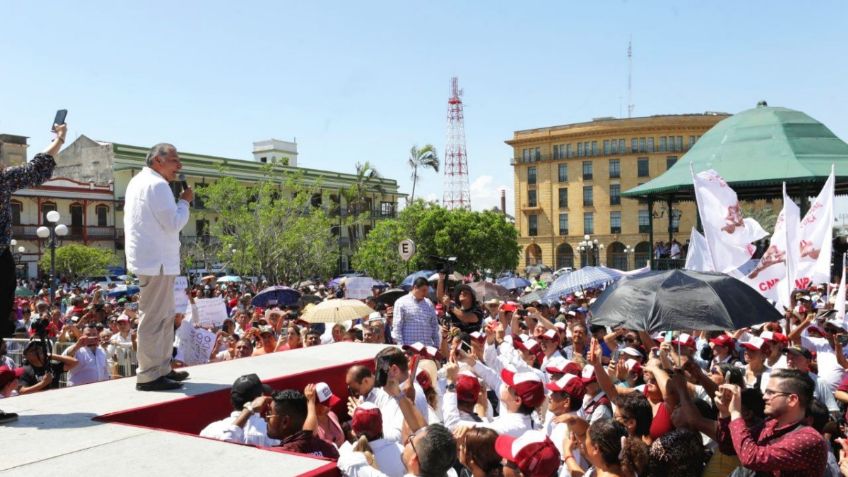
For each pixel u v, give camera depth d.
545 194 78.00
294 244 36.97
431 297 13.05
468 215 52.06
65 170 53.00
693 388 5.90
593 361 5.69
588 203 75.25
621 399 4.84
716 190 10.49
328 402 4.84
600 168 74.44
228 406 4.79
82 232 48.22
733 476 4.17
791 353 6.65
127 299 19.81
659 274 5.62
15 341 9.52
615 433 4.05
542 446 3.51
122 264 50.22
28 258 45.03
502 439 3.76
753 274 10.64
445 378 6.53
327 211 48.69
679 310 5.14
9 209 3.97
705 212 10.45
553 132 77.06
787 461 3.72
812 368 7.64
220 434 4.15
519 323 10.09
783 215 10.50
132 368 9.44
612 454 4.03
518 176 80.31
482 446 3.85
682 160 25.45
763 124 24.09
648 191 24.12
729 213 10.38
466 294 8.86
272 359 6.34
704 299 5.19
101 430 3.61
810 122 24.09
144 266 4.59
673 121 71.19
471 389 5.26
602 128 73.69
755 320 5.19
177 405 4.40
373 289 20.30
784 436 3.87
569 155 76.25
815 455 3.72
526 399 4.90
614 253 74.88
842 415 6.46
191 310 11.42
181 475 2.89
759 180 21.56
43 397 4.47
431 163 56.09
